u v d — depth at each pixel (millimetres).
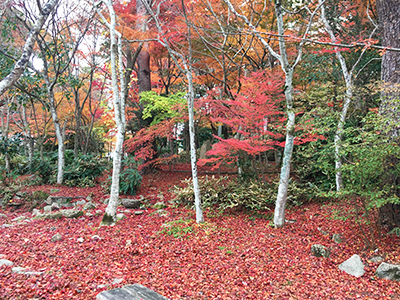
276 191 9234
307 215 8242
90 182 12680
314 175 10594
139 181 11875
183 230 7121
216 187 10109
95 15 12875
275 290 4336
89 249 5672
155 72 17312
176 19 9562
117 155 7539
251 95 8492
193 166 7898
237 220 8281
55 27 12539
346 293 4172
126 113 13484
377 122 5023
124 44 12781
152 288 4219
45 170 12695
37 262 4918
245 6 10750
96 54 13609
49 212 8758
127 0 11383
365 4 10008
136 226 7500
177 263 5262
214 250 5941
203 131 22031
